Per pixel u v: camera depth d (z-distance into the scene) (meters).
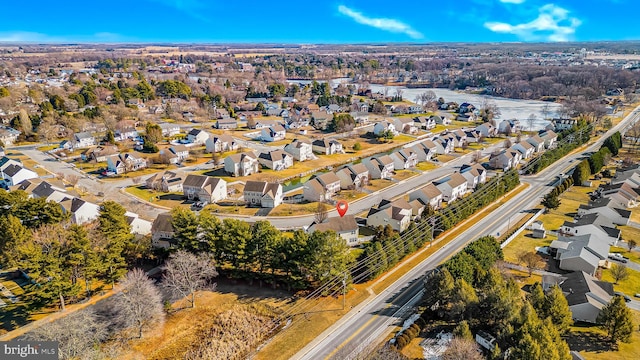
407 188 112.62
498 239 82.44
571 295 59.06
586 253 69.81
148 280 62.34
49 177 115.44
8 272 69.44
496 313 53.84
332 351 52.91
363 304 62.31
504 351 48.03
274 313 60.22
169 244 73.88
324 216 86.38
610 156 127.88
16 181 107.38
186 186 102.81
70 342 48.66
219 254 68.38
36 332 49.94
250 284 67.50
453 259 64.44
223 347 53.53
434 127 194.50
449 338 54.62
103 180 116.25
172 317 59.75
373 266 67.56
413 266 73.06
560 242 76.81
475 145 161.62
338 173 111.88
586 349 51.69
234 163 120.06
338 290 64.00
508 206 100.44
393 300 63.31
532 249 78.19
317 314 60.03
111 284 66.62
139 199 102.50
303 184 113.25
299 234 64.69
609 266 71.69
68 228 66.25
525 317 50.41
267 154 129.88
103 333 54.84
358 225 89.12
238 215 94.00
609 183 110.50
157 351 53.41
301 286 63.50
